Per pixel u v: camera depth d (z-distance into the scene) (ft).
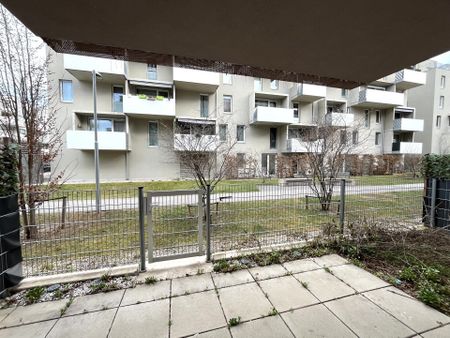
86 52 7.55
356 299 7.39
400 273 8.81
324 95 51.90
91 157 41.22
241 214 13.53
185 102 46.57
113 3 5.17
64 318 6.59
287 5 5.22
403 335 5.89
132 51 7.50
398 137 65.67
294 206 13.93
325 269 9.36
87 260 10.27
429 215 14.47
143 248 9.26
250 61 8.23
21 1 5.11
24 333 6.04
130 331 6.07
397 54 7.66
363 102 55.88
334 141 20.56
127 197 10.76
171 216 12.59
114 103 42.27
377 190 16.96
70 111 39.81
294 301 7.30
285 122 49.83
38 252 10.62
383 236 11.87
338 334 5.92
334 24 5.99
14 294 7.76
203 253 10.48
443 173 14.05
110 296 7.59
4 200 7.76
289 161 45.73
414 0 5.01
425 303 7.17
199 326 6.24
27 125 13.34
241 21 5.89
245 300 7.35
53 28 6.22
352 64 8.39
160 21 5.90
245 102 51.55
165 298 7.47
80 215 11.07
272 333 5.97
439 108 68.95
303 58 7.98
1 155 7.91
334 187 18.19
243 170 44.93
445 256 10.23
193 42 6.94
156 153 44.55
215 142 29.12
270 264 9.81
